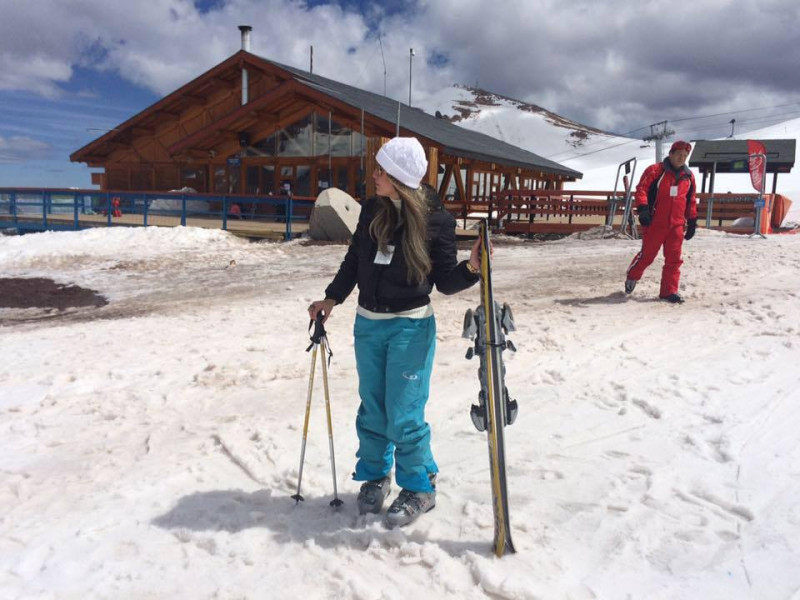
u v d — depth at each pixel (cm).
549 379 506
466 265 278
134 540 283
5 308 1092
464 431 408
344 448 386
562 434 391
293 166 2409
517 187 3100
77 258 1566
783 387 454
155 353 663
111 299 1134
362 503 303
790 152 3061
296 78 2202
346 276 311
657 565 250
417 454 296
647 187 791
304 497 325
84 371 590
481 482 331
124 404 496
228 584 249
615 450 363
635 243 1612
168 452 393
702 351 565
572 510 296
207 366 598
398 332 286
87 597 242
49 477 360
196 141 2414
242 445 393
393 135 2091
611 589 236
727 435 373
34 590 246
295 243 1734
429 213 281
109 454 395
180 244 1708
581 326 689
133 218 2372
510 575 246
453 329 714
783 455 345
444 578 247
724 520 281
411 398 289
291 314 860
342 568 256
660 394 451
